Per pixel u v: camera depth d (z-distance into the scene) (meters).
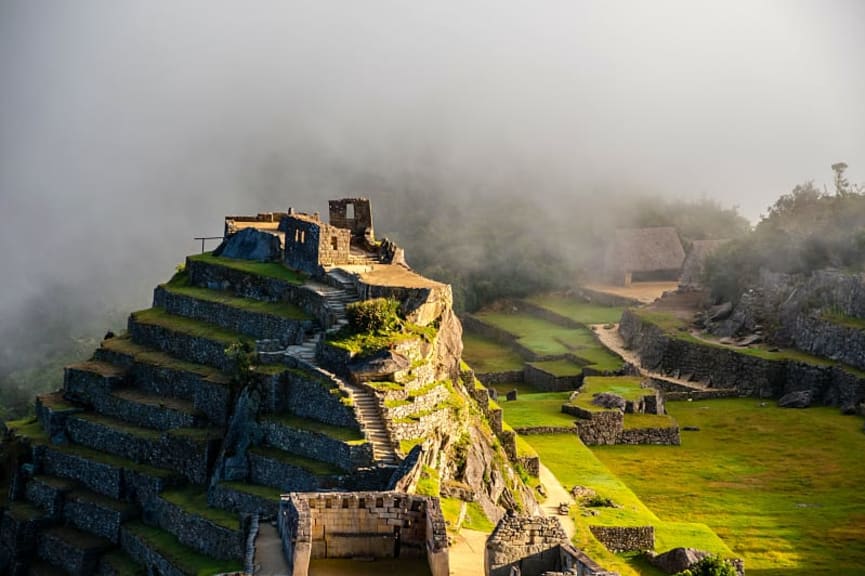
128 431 127.50
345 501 66.31
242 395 112.88
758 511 137.25
